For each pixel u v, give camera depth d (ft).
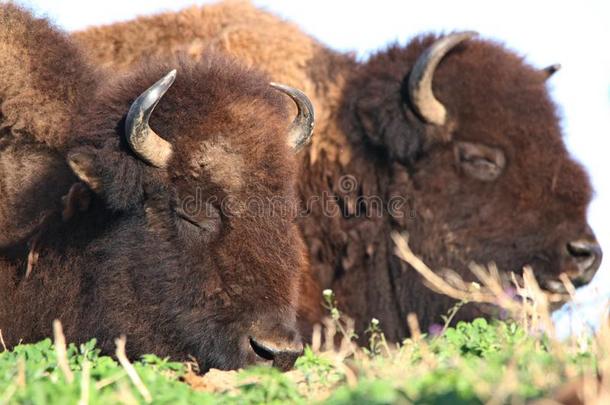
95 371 76.38
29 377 74.38
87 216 103.76
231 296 96.99
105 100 103.40
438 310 142.41
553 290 139.85
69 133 107.65
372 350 109.19
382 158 146.30
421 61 142.51
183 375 82.17
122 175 99.14
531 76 147.84
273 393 71.82
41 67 111.86
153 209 99.60
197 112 100.01
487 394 63.72
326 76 150.71
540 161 142.92
